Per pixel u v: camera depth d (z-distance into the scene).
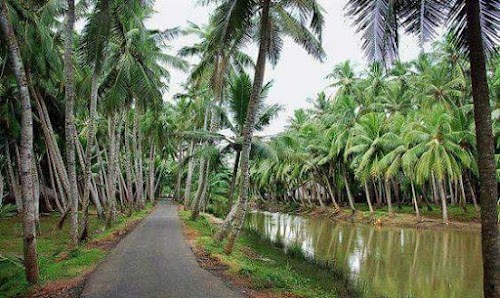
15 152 29.84
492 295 6.05
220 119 22.88
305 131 50.12
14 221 24.14
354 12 6.77
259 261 15.30
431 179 42.50
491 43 7.06
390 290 13.90
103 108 23.88
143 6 17.50
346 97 44.59
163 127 38.50
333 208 49.22
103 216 29.12
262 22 14.30
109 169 24.09
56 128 28.92
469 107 36.53
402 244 24.88
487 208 6.17
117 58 22.50
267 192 73.81
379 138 37.06
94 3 17.95
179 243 16.36
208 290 9.34
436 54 39.41
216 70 20.91
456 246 24.20
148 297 8.68
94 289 9.24
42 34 17.36
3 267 11.83
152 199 48.47
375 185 48.38
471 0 6.39
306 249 21.98
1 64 18.84
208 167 25.86
